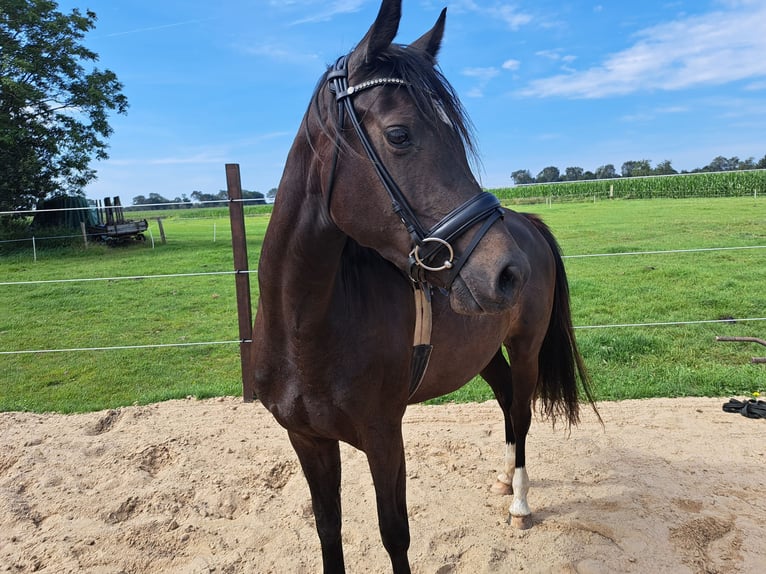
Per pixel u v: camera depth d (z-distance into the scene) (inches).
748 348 213.8
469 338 88.0
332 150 55.1
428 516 108.7
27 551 99.3
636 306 300.4
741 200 970.7
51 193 786.2
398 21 53.3
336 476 80.1
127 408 171.6
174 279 469.4
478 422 156.5
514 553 96.9
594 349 214.8
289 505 114.9
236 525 108.1
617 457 131.2
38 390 200.4
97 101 789.2
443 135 52.8
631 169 1776.6
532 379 111.8
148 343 267.1
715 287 335.6
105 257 616.1
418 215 52.1
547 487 118.7
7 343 270.2
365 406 67.6
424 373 78.7
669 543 96.7
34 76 749.3
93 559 97.6
